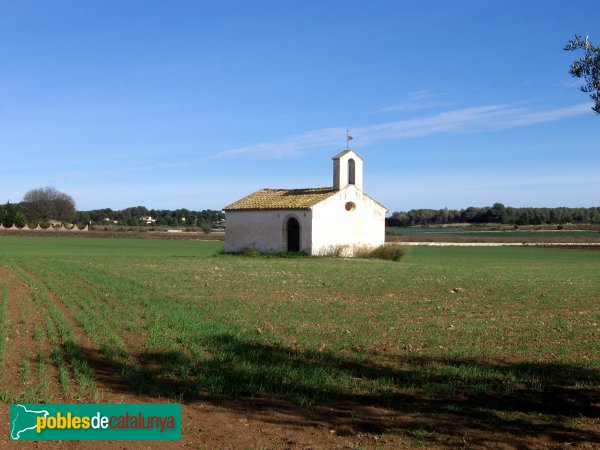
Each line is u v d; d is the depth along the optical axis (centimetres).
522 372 1308
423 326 1823
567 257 6631
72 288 2645
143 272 3500
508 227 18625
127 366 1289
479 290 2812
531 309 2228
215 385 1179
